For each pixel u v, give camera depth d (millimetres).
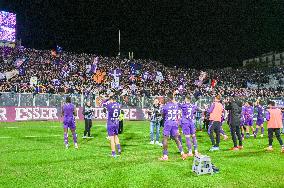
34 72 37219
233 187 8070
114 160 11328
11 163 10758
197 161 9445
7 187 7977
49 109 27594
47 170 9758
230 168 10070
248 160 11391
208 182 8461
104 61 49875
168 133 11430
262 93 42156
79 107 28891
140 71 48438
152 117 15602
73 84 35531
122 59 53688
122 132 20328
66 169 9891
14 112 25922
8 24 47500
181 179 8734
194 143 12438
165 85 44062
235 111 13836
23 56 42438
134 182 8414
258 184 8359
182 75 51406
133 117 30891
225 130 23484
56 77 37594
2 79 33469
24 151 13031
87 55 50875
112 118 12133
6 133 18781
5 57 40312
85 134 17797
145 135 19094
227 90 42219
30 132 19484
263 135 20391
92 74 41656
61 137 17594
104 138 17578
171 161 11148
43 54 46000
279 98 33250
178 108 11602
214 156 12188
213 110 13648
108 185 8156
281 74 54688
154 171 9594
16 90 29312
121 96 30469
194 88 43188
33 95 26844
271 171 9797
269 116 13547
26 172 9500
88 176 9016
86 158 11695
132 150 13578
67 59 46375
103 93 31250
